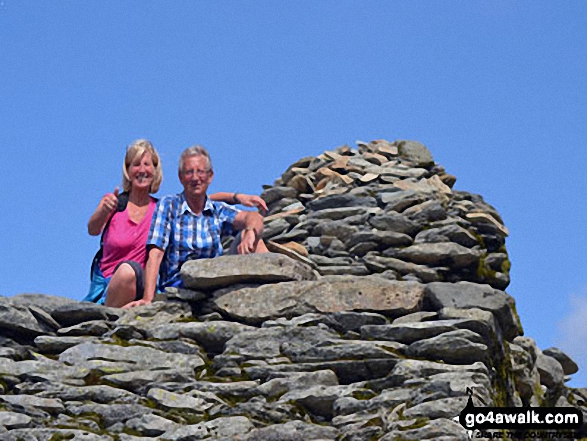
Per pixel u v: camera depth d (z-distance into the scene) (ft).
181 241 23.54
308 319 21.31
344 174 27.25
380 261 24.14
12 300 21.66
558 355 25.59
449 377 19.61
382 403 19.39
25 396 19.52
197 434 18.98
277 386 20.02
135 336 21.25
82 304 21.79
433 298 21.61
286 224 25.90
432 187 26.30
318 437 18.93
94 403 19.65
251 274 22.09
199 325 21.35
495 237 24.85
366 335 20.99
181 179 23.94
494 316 21.62
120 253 23.54
